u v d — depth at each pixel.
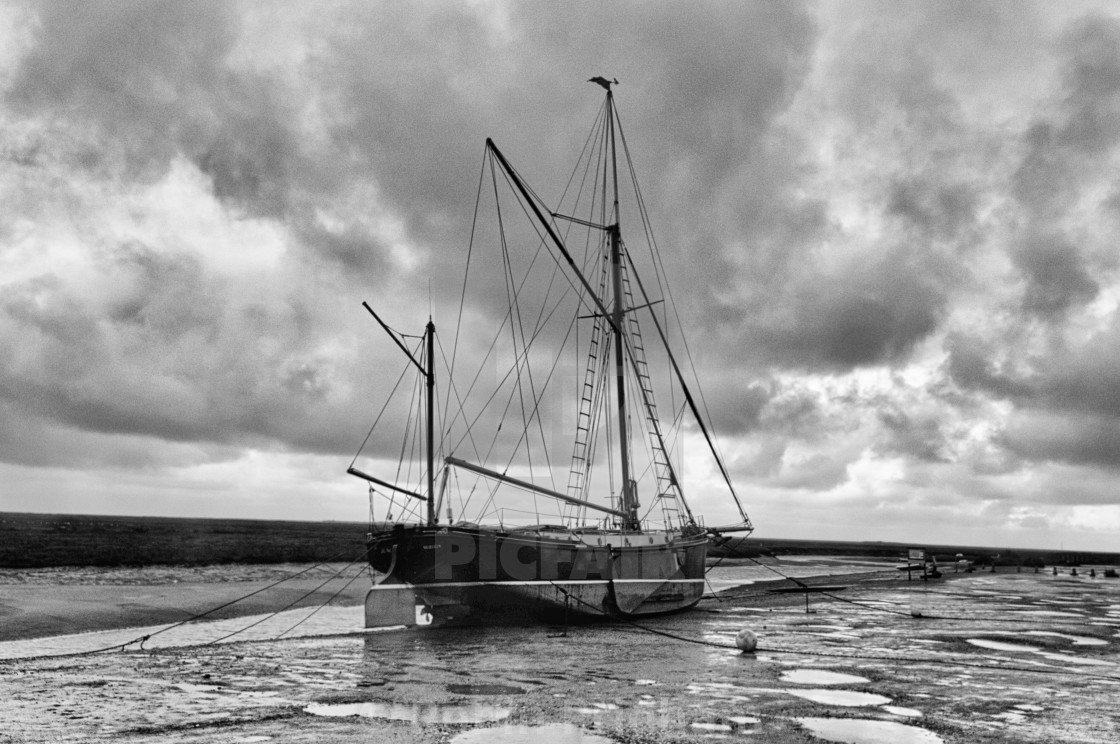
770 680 23.08
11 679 22.25
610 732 16.36
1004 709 19.36
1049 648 31.73
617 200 48.09
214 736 15.84
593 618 37.69
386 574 34.78
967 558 175.88
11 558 72.19
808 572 114.94
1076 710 19.38
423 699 19.77
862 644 31.94
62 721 17.08
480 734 16.09
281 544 116.25
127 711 18.16
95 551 83.50
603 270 48.41
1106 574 112.25
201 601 45.47
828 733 16.61
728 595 64.31
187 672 23.70
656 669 24.77
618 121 49.91
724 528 50.34
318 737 15.77
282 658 26.69
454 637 32.66
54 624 34.88
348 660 26.27
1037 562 159.00
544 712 18.28
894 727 17.25
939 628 38.62
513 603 35.06
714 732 16.48
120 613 38.94
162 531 160.12
